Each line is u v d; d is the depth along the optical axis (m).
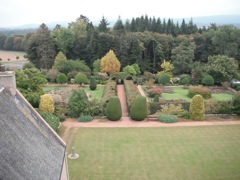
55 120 30.72
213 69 60.22
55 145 16.44
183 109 37.81
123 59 77.75
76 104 36.16
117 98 35.25
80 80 59.97
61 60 69.44
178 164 24.14
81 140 29.05
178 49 74.94
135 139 29.59
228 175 22.45
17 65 89.38
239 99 37.91
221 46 81.56
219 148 27.58
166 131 32.09
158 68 82.12
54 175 13.84
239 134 31.44
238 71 64.25
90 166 23.52
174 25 104.56
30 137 14.50
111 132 31.58
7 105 14.63
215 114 38.16
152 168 23.38
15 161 11.92
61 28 87.88
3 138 12.26
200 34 90.25
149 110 38.19
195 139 29.80
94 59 79.38
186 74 70.56
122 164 24.00
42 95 33.81
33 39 79.56
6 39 141.38
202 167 23.67
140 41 80.44
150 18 108.75
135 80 62.09
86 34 87.75
